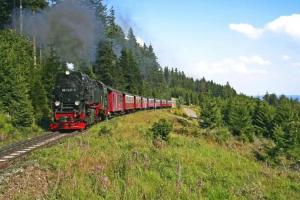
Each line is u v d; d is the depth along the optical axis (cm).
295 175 2222
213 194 1459
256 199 1495
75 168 1540
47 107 3862
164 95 13588
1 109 3338
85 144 2136
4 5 6341
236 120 4678
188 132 3419
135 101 6025
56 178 1428
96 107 3475
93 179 1406
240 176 1888
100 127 3027
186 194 1379
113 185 1357
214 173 1800
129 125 3362
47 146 2128
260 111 5416
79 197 1232
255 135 4894
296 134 3456
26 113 3122
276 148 3228
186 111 8681
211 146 2755
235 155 2538
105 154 1808
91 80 3353
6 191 1250
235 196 1463
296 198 1689
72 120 2908
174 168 1711
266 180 1911
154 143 2325
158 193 1352
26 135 2892
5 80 3394
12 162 1673
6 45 4378
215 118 4900
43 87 3856
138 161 1723
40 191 1280
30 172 1478
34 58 4972
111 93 4253
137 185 1393
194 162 1955
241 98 7831
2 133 2700
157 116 5156
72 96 2934
